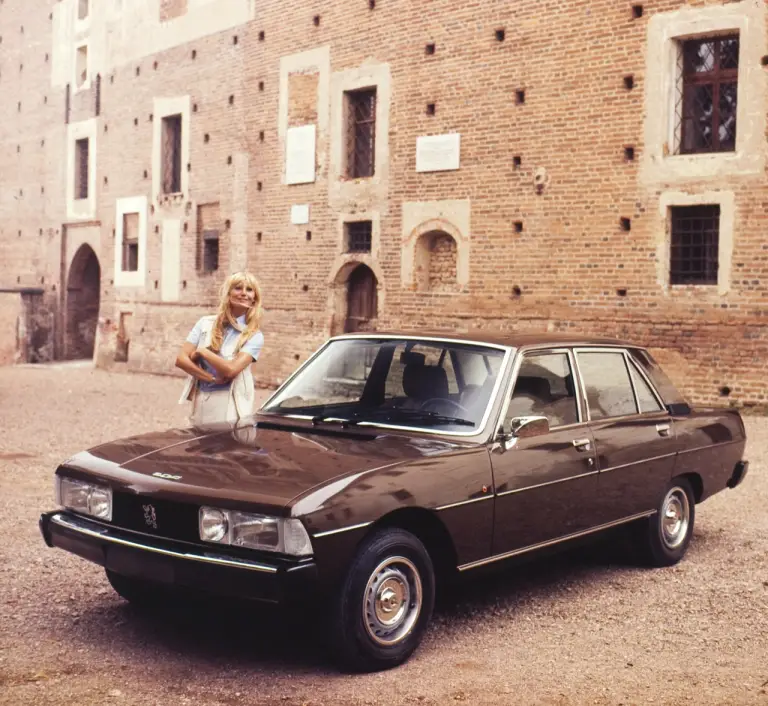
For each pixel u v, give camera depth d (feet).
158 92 86.43
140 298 88.63
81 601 18.31
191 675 14.62
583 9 53.16
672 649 16.56
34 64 108.06
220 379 20.25
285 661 15.28
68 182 101.65
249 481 14.67
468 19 58.65
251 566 13.75
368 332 20.07
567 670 15.35
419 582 15.38
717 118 49.39
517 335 19.69
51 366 96.89
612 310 52.29
